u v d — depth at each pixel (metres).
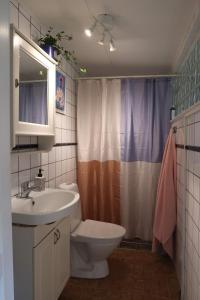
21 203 1.48
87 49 2.28
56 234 1.65
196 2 1.51
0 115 0.62
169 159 2.36
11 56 1.26
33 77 1.58
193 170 1.63
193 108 1.58
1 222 0.62
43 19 1.76
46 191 1.76
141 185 2.84
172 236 2.35
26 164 1.70
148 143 2.79
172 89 2.70
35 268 1.35
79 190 2.82
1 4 0.62
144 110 2.78
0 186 0.62
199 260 1.44
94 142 2.84
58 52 1.91
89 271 2.19
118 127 2.80
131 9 1.60
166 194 2.32
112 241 2.05
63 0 1.52
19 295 1.36
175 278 2.21
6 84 0.65
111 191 2.83
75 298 1.93
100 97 2.80
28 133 1.48
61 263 1.76
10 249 0.68
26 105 1.50
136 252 2.67
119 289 2.04
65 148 2.47
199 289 1.43
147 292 2.01
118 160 2.83
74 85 2.76
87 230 2.20
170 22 1.76
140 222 2.87
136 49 2.27
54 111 1.85
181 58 2.21
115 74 3.04
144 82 2.77
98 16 1.70
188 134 1.80
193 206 1.62
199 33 1.64
